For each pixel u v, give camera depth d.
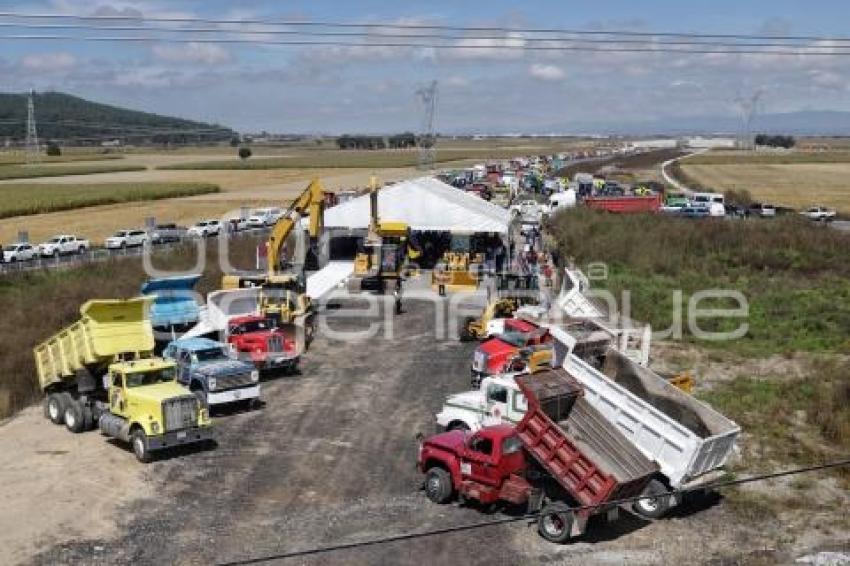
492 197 95.25
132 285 44.34
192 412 22.28
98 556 16.80
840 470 21.44
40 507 19.12
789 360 32.28
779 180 136.12
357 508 19.08
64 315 37.12
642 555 17.06
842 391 26.47
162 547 17.17
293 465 21.73
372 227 50.47
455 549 17.16
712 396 27.27
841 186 124.75
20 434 24.34
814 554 17.19
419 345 34.97
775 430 24.27
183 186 122.44
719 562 16.81
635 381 21.48
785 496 20.03
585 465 17.28
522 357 27.48
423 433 23.98
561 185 111.56
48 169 171.12
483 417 21.92
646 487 18.45
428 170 150.38
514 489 18.17
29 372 29.16
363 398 27.58
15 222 86.06
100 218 88.69
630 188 115.06
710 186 125.75
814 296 44.94
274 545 17.23
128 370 22.77
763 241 60.78
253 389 26.20
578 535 17.44
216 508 19.09
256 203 102.25
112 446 23.23
